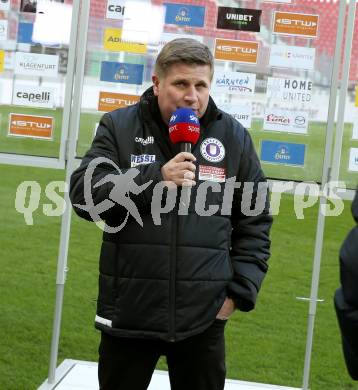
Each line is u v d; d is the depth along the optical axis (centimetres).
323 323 638
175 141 272
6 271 687
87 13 400
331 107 394
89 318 614
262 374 549
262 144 403
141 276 274
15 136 412
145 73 405
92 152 285
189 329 275
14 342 565
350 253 205
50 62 407
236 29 401
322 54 397
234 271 290
